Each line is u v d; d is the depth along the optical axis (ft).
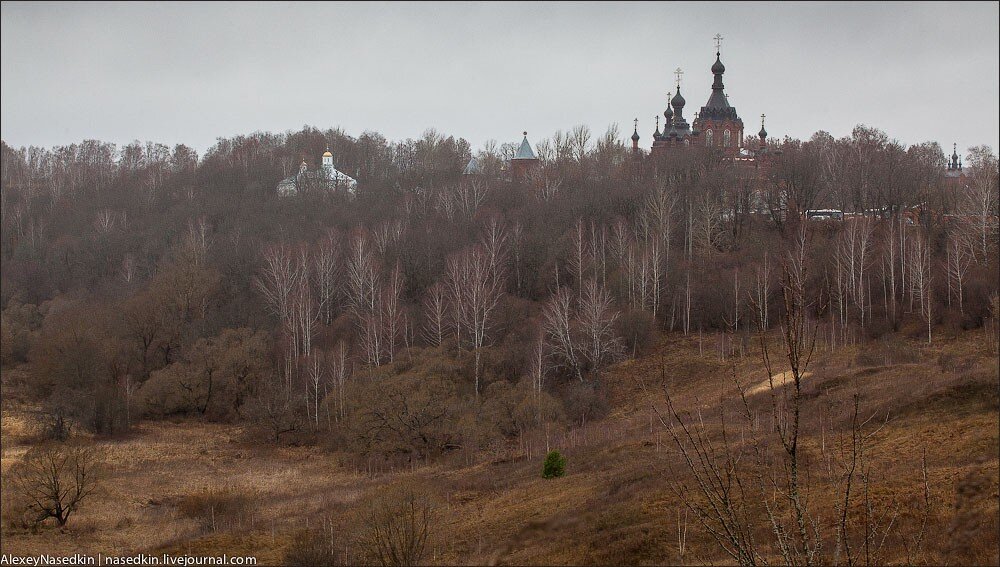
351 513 136.87
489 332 271.90
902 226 287.07
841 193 356.18
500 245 318.04
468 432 206.49
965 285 252.83
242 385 268.41
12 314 328.29
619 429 198.80
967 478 93.09
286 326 287.69
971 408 152.87
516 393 224.53
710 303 281.54
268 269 320.29
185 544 142.10
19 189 501.15
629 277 291.58
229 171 525.34
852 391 182.91
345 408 235.61
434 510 132.05
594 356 247.50
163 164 574.97
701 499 122.42
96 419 241.76
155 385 265.95
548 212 364.99
